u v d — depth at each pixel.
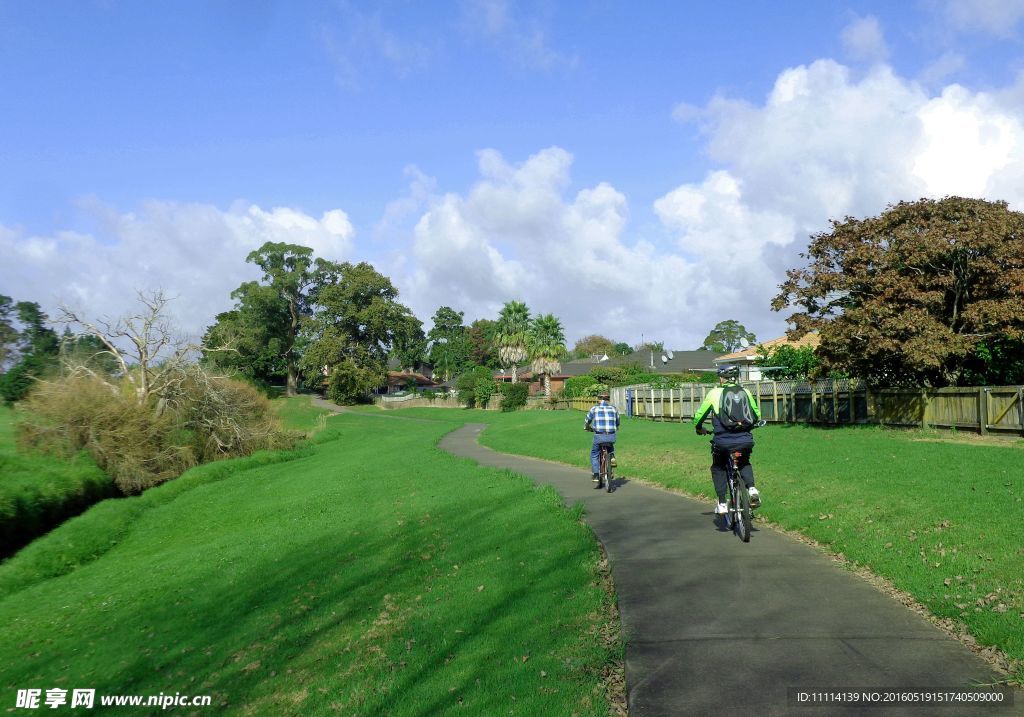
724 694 4.31
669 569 7.22
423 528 11.05
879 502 9.22
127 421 29.81
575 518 10.11
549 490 12.73
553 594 6.52
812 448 15.81
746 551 7.91
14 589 14.81
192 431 34.41
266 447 38.34
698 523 9.66
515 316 76.19
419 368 140.88
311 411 75.25
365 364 97.50
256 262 98.25
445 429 46.72
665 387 37.38
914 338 19.34
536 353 69.94
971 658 4.73
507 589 6.89
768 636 5.24
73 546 17.61
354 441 43.59
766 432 21.98
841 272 22.39
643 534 9.05
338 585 8.45
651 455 18.33
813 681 4.45
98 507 22.50
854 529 8.27
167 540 17.91
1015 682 4.31
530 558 8.02
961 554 6.70
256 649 6.72
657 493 12.92
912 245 20.28
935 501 8.81
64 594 12.45
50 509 21.94
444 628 6.05
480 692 4.62
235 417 36.97
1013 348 19.91
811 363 33.62
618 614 5.86
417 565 8.66
